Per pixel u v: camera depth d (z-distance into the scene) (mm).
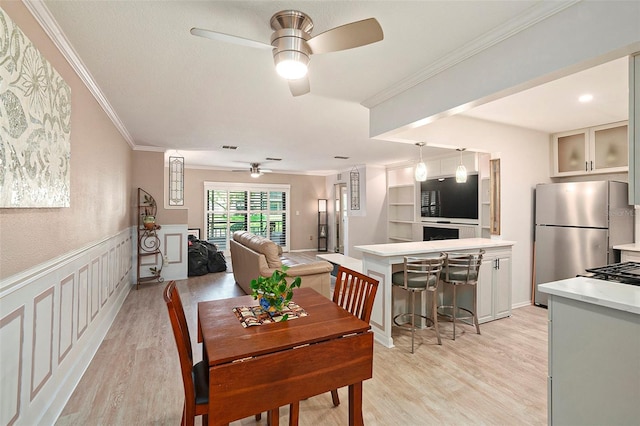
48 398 1753
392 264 2904
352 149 5262
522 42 1750
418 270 2920
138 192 4918
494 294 3459
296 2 1537
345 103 2992
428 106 2363
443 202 5727
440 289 3562
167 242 5254
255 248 4102
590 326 1432
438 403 1992
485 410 1923
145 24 1702
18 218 1422
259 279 1800
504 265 3549
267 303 1743
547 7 1589
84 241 2365
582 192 3508
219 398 1274
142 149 4988
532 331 3162
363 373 1605
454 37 1872
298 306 1912
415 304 3320
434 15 1652
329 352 1510
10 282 1355
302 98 2863
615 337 1346
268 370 1365
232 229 8234
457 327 3297
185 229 5402
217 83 2518
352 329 1588
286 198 8852
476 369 2414
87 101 2408
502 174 3688
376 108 2932
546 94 2723
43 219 1667
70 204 2049
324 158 6250
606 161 3652
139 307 3850
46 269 1698
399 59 2129
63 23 1678
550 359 1592
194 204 7801
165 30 1764
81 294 2301
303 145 4949
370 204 7188
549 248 3779
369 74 2363
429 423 1807
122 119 3486
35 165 1475
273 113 3305
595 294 1427
